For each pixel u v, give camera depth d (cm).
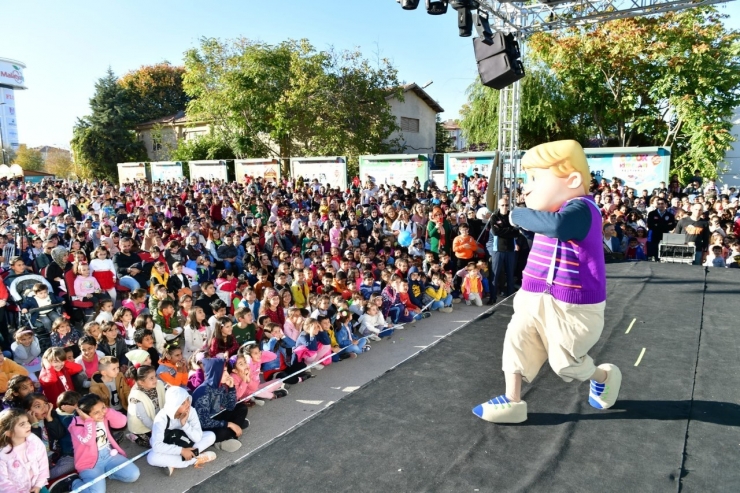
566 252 247
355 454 242
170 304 679
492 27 830
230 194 1867
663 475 217
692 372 319
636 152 1609
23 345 577
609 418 267
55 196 1542
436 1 634
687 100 1856
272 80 2761
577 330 247
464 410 281
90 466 408
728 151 2147
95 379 503
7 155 4691
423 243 1116
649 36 1909
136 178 3153
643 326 407
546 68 2216
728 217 1070
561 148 250
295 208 1514
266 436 499
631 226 1059
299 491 217
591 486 211
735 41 1858
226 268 980
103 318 634
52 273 765
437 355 362
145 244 976
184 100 4978
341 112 2644
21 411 365
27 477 365
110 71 3909
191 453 437
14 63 6234
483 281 949
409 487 216
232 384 495
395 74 2823
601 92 2114
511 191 992
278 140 2873
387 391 307
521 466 227
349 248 995
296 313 679
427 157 2002
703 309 449
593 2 771
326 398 583
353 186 2078
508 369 265
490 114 2431
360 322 770
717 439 244
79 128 3856
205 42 2823
